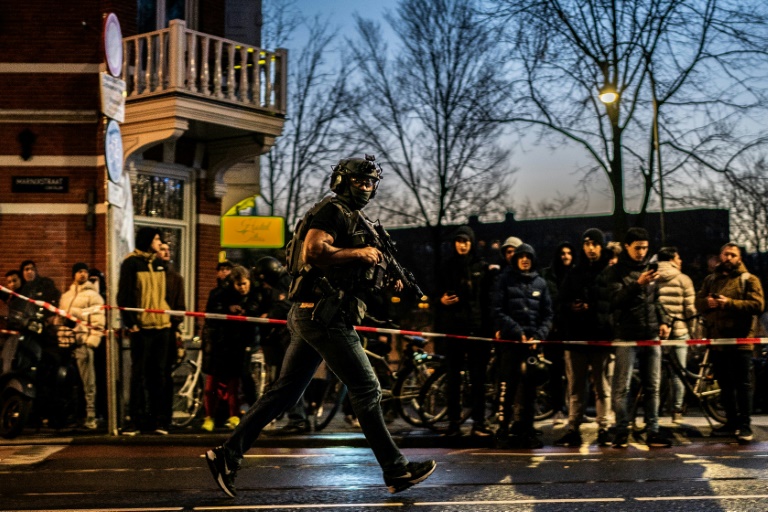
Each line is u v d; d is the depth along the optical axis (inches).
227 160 627.5
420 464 260.7
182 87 568.1
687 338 443.8
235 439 256.1
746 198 1053.2
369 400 257.0
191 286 622.5
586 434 414.0
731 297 403.5
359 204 259.0
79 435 420.5
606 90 831.7
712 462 328.5
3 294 456.1
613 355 418.3
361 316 257.9
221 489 257.4
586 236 385.7
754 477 293.1
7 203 586.9
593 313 383.2
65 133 588.1
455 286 402.6
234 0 694.5
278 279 441.1
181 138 617.0
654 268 364.8
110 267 410.0
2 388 418.0
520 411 385.1
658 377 382.6
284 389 259.0
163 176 610.5
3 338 456.8
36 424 437.7
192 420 466.9
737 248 408.2
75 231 585.0
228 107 590.2
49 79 588.4
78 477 300.2
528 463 328.8
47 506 247.8
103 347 455.5
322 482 285.9
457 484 280.5
